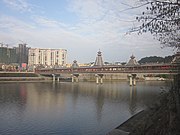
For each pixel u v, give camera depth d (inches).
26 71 6540.4
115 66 4778.5
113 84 5187.0
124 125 1005.8
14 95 2640.3
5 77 5388.8
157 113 599.2
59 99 2361.0
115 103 2105.1
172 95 544.1
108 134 932.6
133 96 2657.5
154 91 3216.0
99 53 7130.9
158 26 377.1
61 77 6840.6
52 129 1146.0
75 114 1542.8
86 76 6953.7
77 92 3159.5
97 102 2166.6
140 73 4141.2
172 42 527.8
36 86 4192.9
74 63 6786.4
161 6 358.0
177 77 571.5
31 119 1371.8
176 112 474.6
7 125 1221.1
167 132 450.6
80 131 1117.7
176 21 368.5
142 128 592.1
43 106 1878.7
